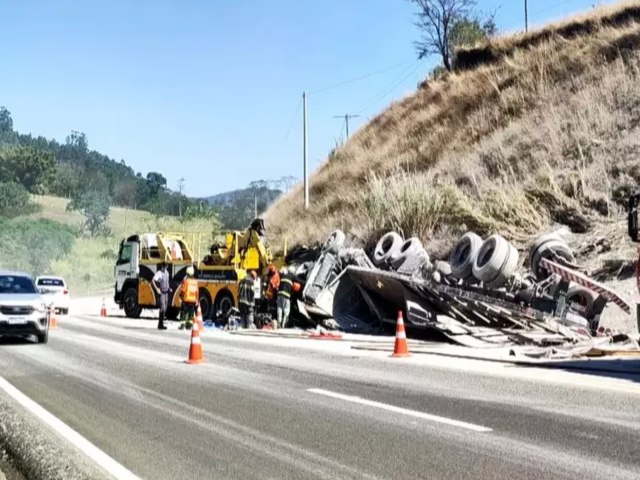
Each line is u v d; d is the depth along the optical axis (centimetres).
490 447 696
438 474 611
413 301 1902
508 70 3659
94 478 605
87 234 9688
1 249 7506
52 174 16000
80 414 872
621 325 1728
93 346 1681
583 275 1684
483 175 2842
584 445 700
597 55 3119
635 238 1201
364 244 2753
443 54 4972
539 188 2416
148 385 1084
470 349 1566
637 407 880
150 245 2900
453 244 2434
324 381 1106
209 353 1516
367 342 1756
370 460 658
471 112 3572
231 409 895
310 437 746
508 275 1781
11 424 817
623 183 2258
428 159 3428
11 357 1459
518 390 1005
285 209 4253
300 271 2339
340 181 4022
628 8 3484
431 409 879
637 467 624
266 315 2312
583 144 2556
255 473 623
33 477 622
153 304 2795
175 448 709
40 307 1714
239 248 2523
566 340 1597
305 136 4100
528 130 2923
